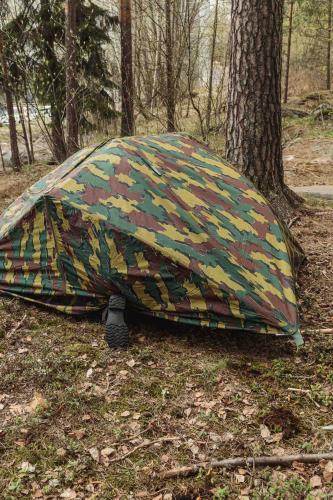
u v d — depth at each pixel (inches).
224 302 162.4
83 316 187.2
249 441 127.3
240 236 180.5
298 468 118.0
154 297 169.3
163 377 152.9
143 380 151.1
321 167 472.1
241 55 269.3
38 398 143.9
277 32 267.0
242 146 280.2
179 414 137.5
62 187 173.2
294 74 1002.7
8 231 186.7
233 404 140.4
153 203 173.2
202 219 177.5
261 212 198.8
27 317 186.7
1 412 140.6
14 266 190.4
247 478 117.0
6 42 498.3
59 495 114.7
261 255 178.4
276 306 161.9
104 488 116.3
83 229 170.2
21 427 134.3
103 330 179.2
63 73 498.9
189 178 192.9
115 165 179.6
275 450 124.0
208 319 165.9
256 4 260.1
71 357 162.6
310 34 922.1
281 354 163.2
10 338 174.1
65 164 209.6
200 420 134.8
